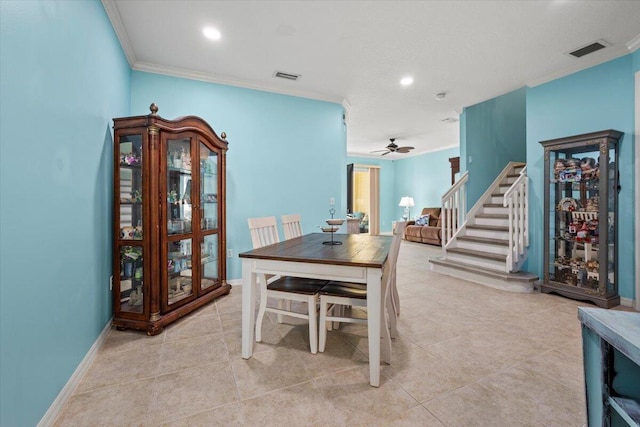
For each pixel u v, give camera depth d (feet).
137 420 4.69
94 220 6.82
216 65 10.87
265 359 6.55
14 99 3.92
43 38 4.62
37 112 4.46
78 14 5.91
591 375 3.18
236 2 7.48
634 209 9.50
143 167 7.79
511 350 6.93
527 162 12.48
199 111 11.59
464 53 9.98
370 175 32.68
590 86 10.50
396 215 33.65
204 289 9.81
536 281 11.73
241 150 12.35
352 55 10.15
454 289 11.91
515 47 9.57
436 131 21.26
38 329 4.42
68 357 5.37
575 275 10.73
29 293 4.21
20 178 4.04
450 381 5.72
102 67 7.32
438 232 23.53
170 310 8.33
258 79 12.09
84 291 6.18
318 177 14.02
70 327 5.48
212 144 10.21
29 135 4.25
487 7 7.63
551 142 10.91
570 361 6.44
